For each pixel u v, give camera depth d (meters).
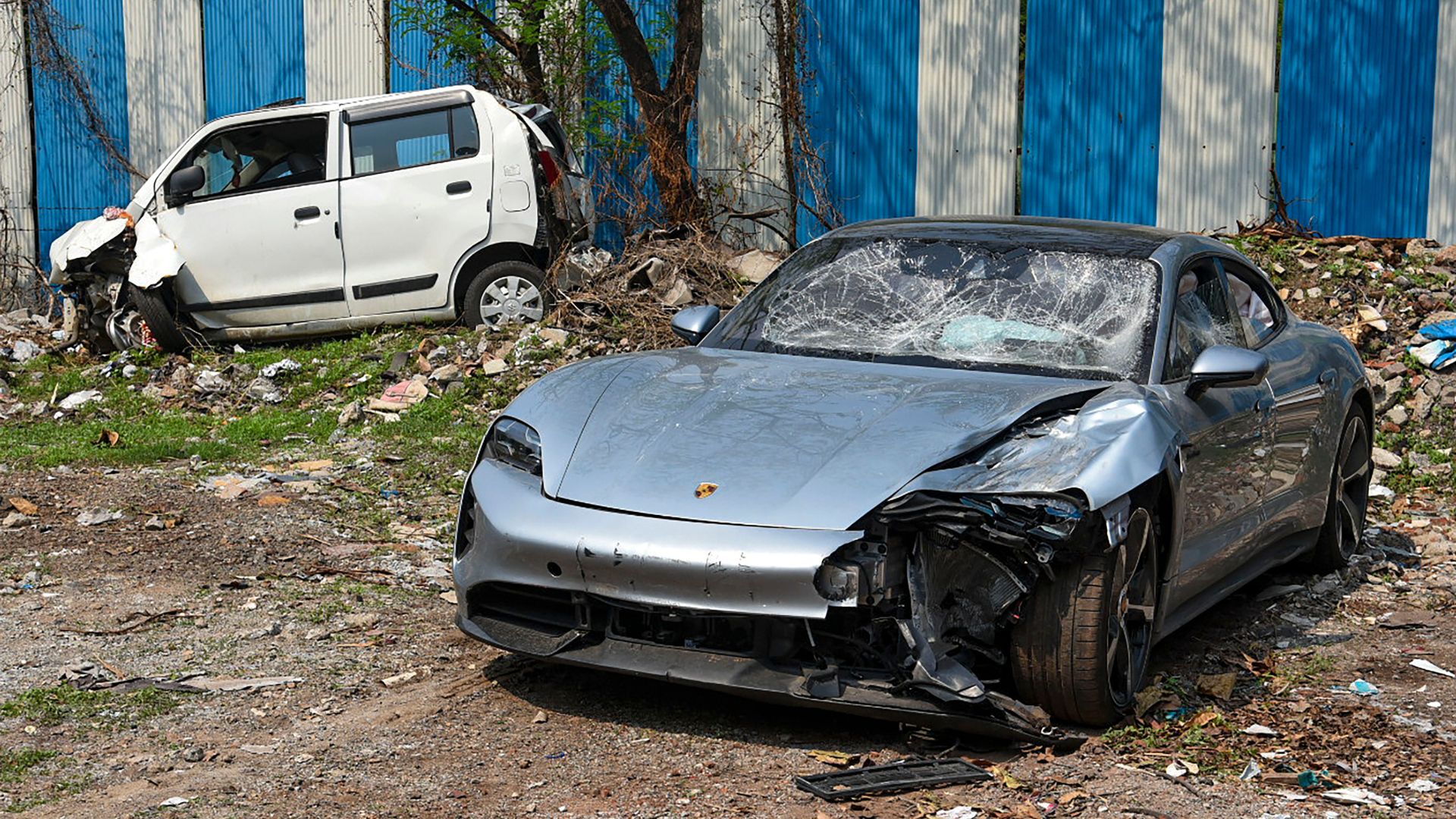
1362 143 13.91
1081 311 5.03
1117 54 14.68
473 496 4.61
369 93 17.02
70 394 11.23
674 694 4.63
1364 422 6.72
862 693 4.02
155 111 17.95
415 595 5.89
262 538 6.77
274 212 11.67
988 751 4.14
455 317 11.89
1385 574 6.56
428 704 4.53
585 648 4.25
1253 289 6.08
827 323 5.26
